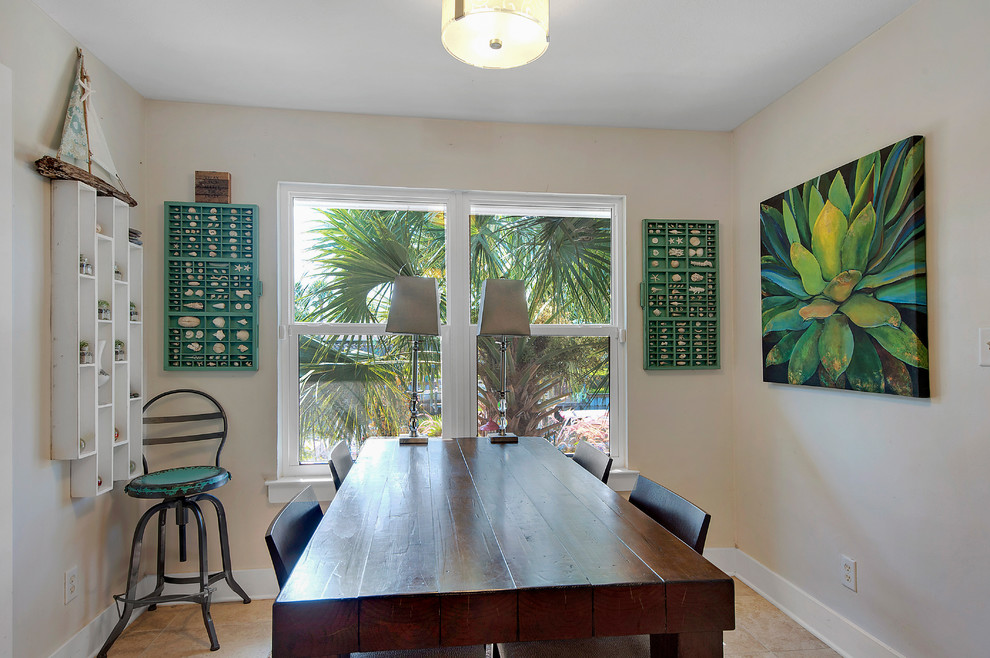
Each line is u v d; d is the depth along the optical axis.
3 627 1.62
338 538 1.23
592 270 2.96
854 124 2.09
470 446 2.35
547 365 2.90
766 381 2.59
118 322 2.18
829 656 2.09
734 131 2.93
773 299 2.52
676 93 2.49
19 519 1.74
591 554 1.14
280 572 1.14
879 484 1.95
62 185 1.92
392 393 2.79
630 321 2.87
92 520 2.12
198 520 2.16
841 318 2.09
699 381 2.90
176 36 2.03
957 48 1.67
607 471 1.87
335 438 2.75
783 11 1.87
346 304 2.79
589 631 0.98
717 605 1.01
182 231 2.55
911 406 1.83
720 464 2.90
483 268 2.88
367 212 2.83
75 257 1.92
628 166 2.89
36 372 1.83
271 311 2.62
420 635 0.95
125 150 2.38
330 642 0.94
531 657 1.27
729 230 2.95
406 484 1.71
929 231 1.76
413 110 2.67
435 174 2.76
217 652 2.09
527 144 2.83
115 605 2.25
